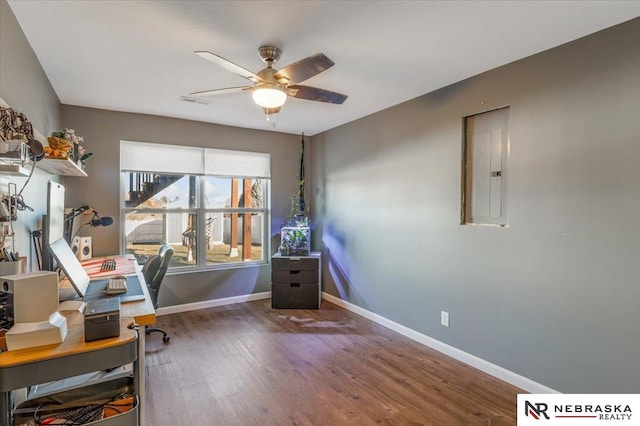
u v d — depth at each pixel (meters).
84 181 3.67
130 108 3.72
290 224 4.89
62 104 3.54
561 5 1.82
